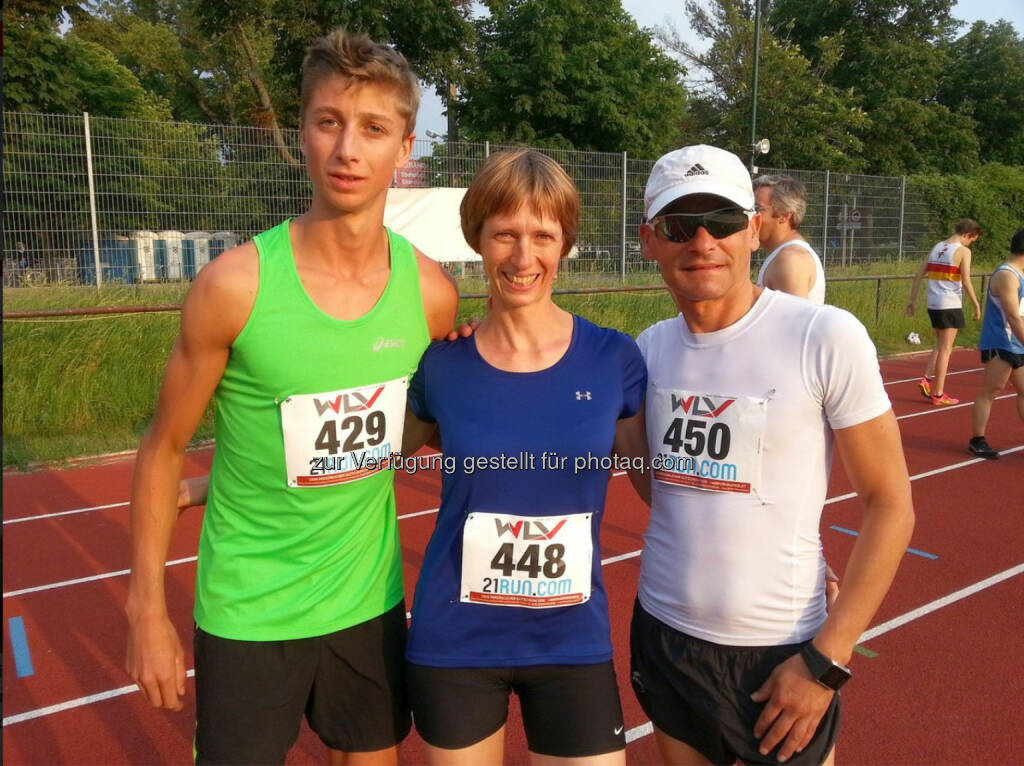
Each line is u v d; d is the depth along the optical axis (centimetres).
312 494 188
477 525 188
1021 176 2508
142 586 185
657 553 201
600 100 2394
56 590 437
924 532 516
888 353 1327
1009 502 581
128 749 295
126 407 771
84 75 2247
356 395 187
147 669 183
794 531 182
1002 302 675
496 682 193
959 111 3716
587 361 195
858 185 1669
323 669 198
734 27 3136
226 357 182
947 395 1003
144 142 885
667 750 205
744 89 2944
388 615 206
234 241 952
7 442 707
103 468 680
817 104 2938
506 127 2439
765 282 394
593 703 191
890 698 321
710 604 186
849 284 1408
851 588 172
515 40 2470
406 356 194
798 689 174
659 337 207
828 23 3600
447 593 193
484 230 191
